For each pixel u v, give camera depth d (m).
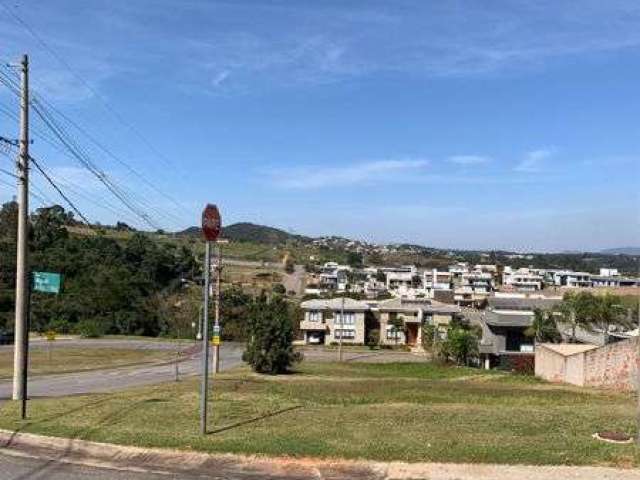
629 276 151.12
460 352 65.50
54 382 35.25
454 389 25.41
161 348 70.69
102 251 88.25
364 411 13.38
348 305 98.12
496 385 32.56
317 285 139.12
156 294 86.44
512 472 8.91
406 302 103.12
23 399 13.20
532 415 12.80
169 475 9.28
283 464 9.53
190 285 85.19
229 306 88.50
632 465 9.10
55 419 12.83
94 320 84.00
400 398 19.17
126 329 84.00
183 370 46.25
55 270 82.94
